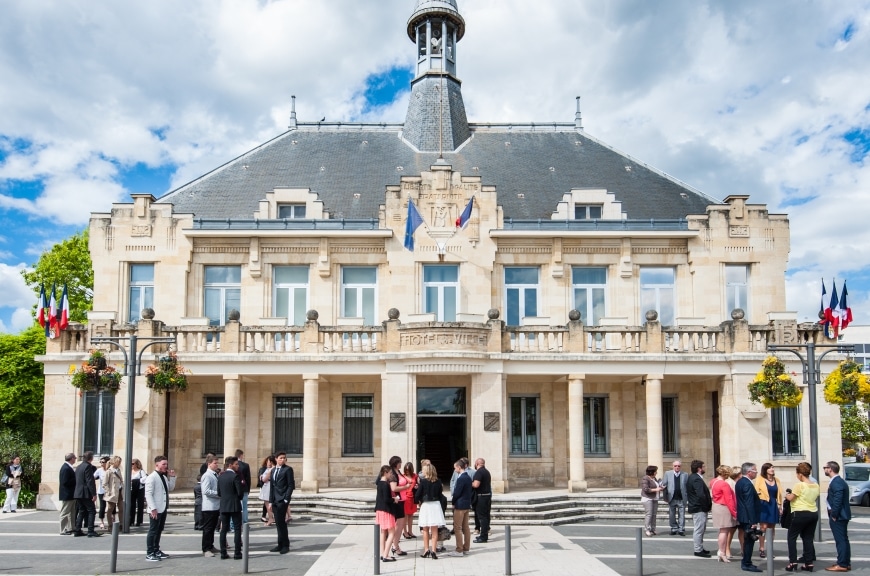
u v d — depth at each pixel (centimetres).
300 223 3116
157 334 2802
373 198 3294
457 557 1792
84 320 4441
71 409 2775
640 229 3130
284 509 1845
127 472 2152
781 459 2766
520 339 2805
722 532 1758
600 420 3102
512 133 3875
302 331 2806
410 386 2702
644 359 2775
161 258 3091
